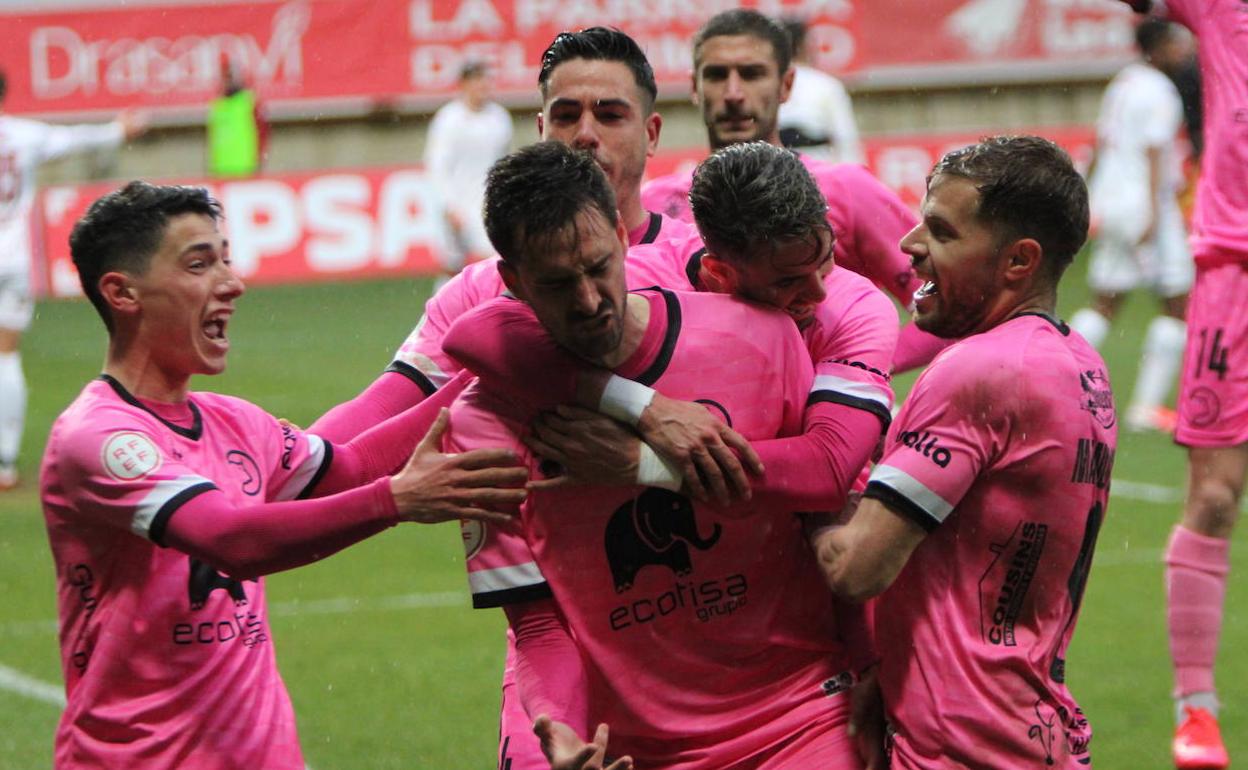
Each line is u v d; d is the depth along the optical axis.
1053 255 6.98
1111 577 17.20
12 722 13.12
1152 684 13.71
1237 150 11.70
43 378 29.84
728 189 6.76
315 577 17.92
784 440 6.86
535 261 6.29
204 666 7.53
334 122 43.28
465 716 13.24
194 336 7.69
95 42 39.34
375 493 6.81
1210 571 11.70
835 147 24.55
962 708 6.85
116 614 7.46
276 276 38.16
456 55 40.88
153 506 7.15
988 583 6.89
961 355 6.85
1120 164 24.98
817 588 7.33
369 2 40.34
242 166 38.31
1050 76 44.28
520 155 6.38
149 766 7.47
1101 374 7.15
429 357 8.49
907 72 43.53
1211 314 11.83
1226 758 11.55
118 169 41.69
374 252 38.59
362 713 13.32
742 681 7.19
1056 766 6.96
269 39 40.00
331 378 28.69
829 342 7.24
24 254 21.75
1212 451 11.80
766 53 11.25
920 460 6.78
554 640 7.11
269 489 7.97
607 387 6.71
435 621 16.09
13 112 39.12
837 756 7.13
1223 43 11.85
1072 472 6.89
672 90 42.31
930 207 7.00
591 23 41.47
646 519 6.98
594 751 6.59
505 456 6.82
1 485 21.84
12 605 16.62
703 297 7.00
